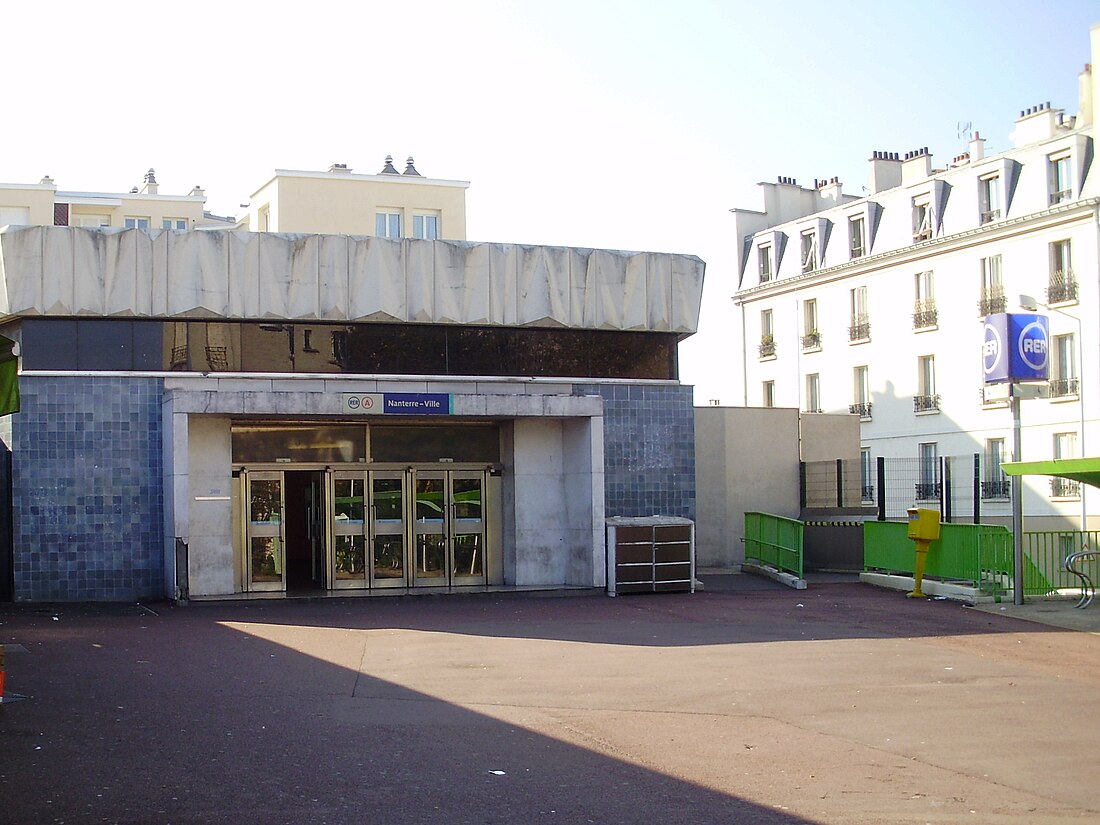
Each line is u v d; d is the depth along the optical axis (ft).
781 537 80.79
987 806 24.32
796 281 175.73
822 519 95.61
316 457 73.67
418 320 74.23
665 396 80.18
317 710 33.94
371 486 74.84
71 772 26.04
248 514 71.82
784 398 178.29
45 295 68.08
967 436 148.77
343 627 54.85
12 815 22.62
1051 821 23.25
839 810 23.91
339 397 68.54
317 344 72.95
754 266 184.85
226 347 71.31
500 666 42.80
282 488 72.54
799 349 175.32
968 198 150.00
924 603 64.90
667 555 72.38
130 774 25.95
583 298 77.77
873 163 173.47
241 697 35.83
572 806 23.99
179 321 70.59
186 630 53.16
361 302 73.15
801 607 63.57
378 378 73.51
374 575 74.54
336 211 111.14
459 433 77.30
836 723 32.81
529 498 76.43
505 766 27.40
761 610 62.34
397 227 113.80
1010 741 30.55
